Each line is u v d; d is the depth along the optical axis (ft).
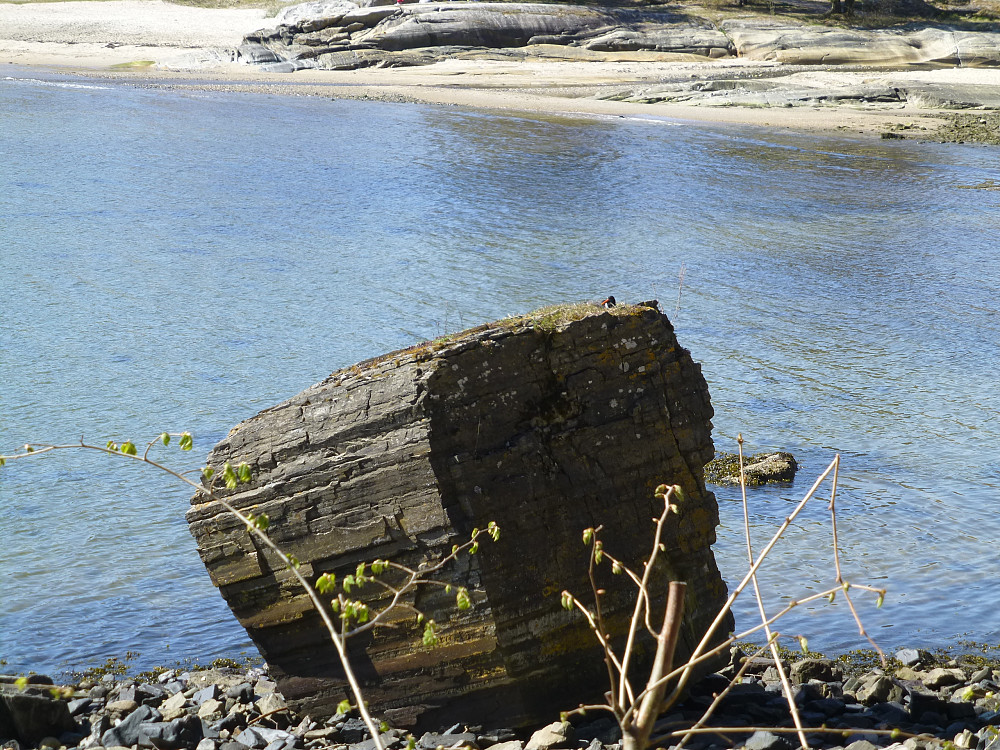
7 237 94.99
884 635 31.76
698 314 78.54
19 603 34.01
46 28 314.55
